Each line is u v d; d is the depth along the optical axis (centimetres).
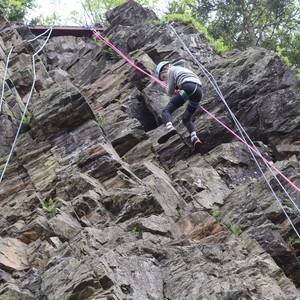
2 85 1198
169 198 937
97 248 776
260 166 1095
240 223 898
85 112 1077
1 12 1506
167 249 788
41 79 1248
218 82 1247
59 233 823
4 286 700
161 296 710
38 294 700
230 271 761
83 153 1001
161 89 1273
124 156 1081
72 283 680
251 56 1281
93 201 888
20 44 1382
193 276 728
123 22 1617
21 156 1039
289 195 954
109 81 1347
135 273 721
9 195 981
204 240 853
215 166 1082
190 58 1420
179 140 1136
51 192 950
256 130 1165
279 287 735
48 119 1072
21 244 815
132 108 1259
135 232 823
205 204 952
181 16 1573
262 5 2653
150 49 1431
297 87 1202
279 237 866
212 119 1167
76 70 1530
